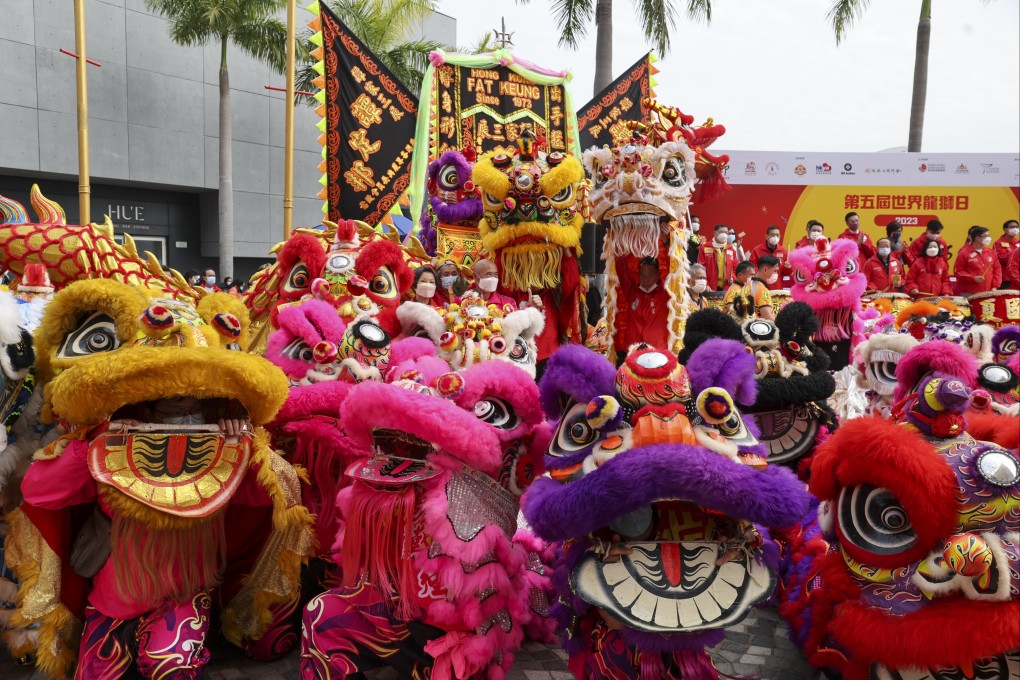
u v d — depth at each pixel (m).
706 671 2.38
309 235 4.45
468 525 2.53
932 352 2.80
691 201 5.93
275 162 27.52
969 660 2.12
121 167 24.22
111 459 2.62
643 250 5.30
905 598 2.30
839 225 18.84
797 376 3.75
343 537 2.88
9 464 2.89
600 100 10.16
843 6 19.56
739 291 4.57
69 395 2.49
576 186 5.14
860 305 7.13
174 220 26.45
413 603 2.53
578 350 2.54
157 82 24.72
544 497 2.32
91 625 2.76
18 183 23.25
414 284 4.64
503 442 2.78
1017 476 2.19
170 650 2.68
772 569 2.35
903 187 18.75
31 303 3.41
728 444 2.32
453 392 2.66
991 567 2.10
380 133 9.30
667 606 2.23
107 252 3.73
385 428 2.69
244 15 22.41
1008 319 10.80
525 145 5.11
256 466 2.88
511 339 3.51
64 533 2.81
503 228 5.05
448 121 9.01
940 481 2.21
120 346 2.83
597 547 2.38
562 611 2.63
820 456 2.55
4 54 21.95
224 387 2.62
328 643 2.63
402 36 22.50
